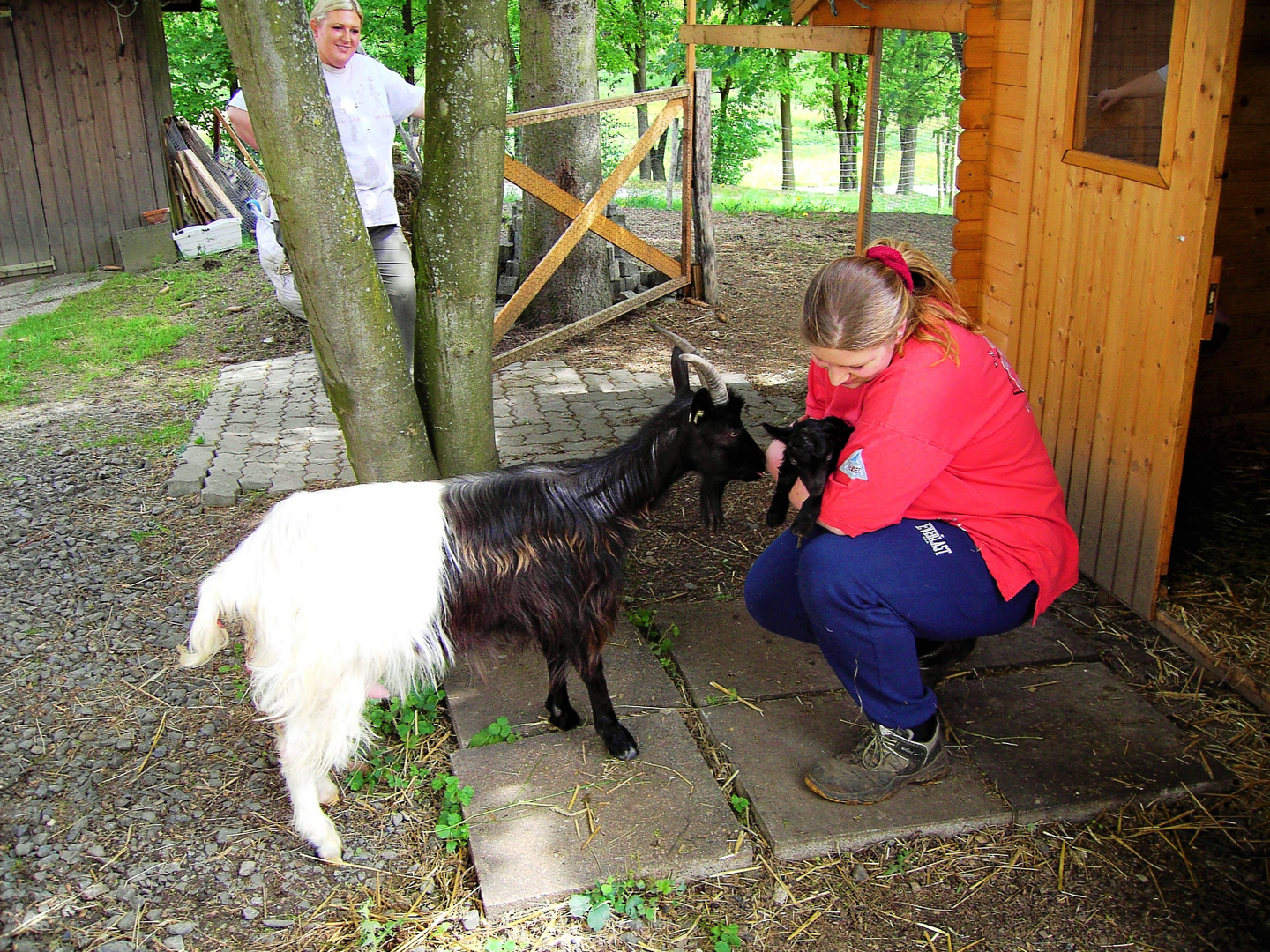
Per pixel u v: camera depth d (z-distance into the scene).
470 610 2.89
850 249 9.91
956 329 2.71
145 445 5.75
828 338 2.54
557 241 7.39
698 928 2.59
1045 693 3.38
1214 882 2.67
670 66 14.38
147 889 2.69
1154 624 3.73
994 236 4.84
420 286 3.72
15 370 7.22
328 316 3.38
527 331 7.86
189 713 3.41
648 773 3.08
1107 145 3.76
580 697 3.46
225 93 17.67
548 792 3.01
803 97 20.48
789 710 3.35
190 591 4.17
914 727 2.90
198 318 8.45
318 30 4.75
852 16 6.14
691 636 3.78
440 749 3.27
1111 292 3.76
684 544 4.53
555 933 2.58
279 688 2.62
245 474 5.20
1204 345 4.77
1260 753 3.09
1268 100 4.69
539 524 2.96
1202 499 4.56
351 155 4.93
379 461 3.62
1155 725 3.21
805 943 2.55
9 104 10.41
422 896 2.71
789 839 2.78
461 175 3.51
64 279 10.74
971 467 2.74
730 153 19.73
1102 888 2.67
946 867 2.75
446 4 3.34
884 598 2.70
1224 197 4.82
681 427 3.13
